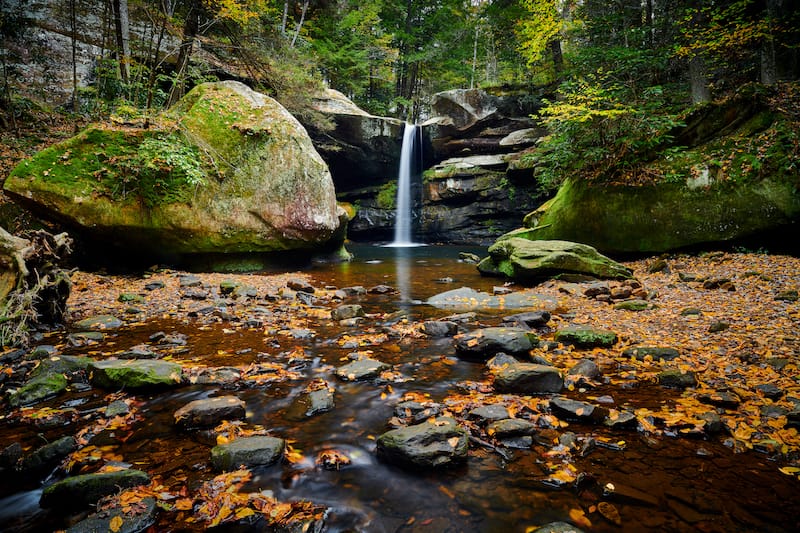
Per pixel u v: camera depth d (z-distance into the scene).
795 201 7.85
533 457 2.28
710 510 1.84
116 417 2.77
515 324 5.10
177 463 2.24
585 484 2.04
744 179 8.47
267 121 9.73
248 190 9.12
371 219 22.61
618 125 9.98
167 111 9.44
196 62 13.80
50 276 4.80
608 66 10.94
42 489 2.04
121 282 7.46
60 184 7.35
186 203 8.38
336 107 20.27
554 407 2.80
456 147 21.72
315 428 2.68
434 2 26.80
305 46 17.88
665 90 11.56
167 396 3.12
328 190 10.48
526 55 17.78
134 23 12.98
